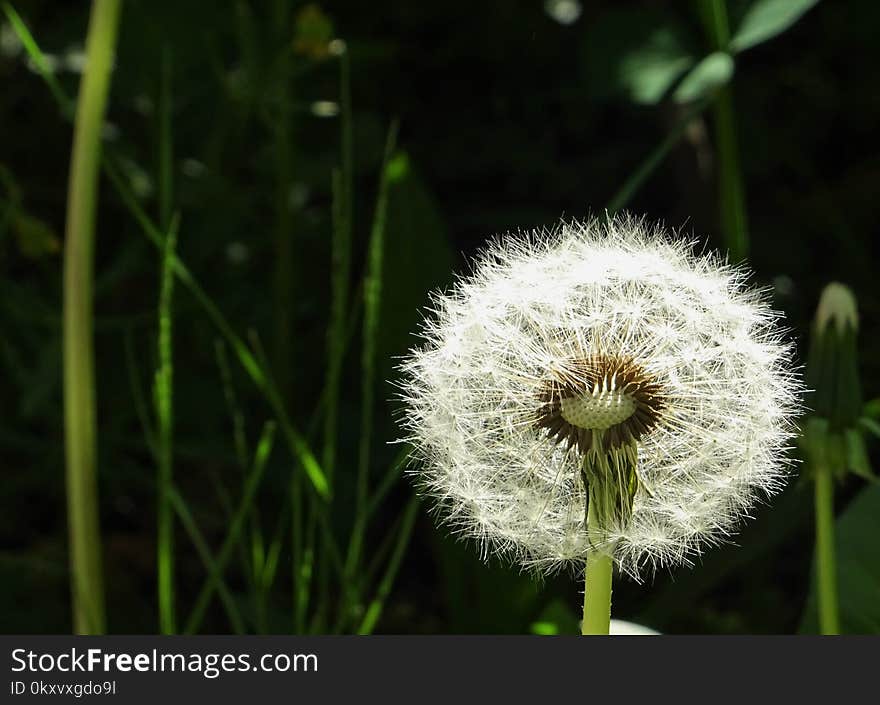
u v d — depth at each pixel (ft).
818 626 0.99
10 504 1.51
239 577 1.41
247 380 1.42
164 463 0.94
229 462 1.33
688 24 1.19
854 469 0.87
